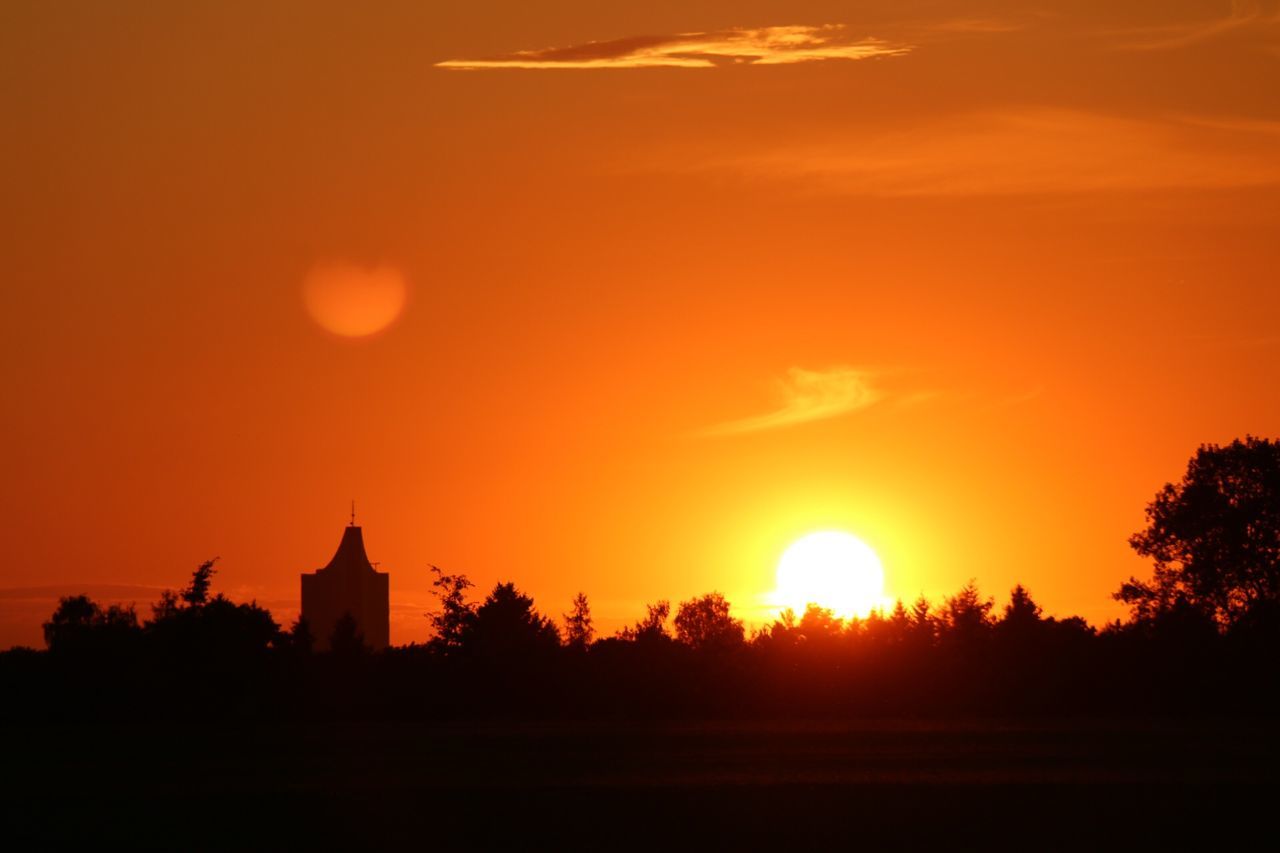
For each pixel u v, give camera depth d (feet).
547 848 615.98
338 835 637.30
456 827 650.43
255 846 618.85
